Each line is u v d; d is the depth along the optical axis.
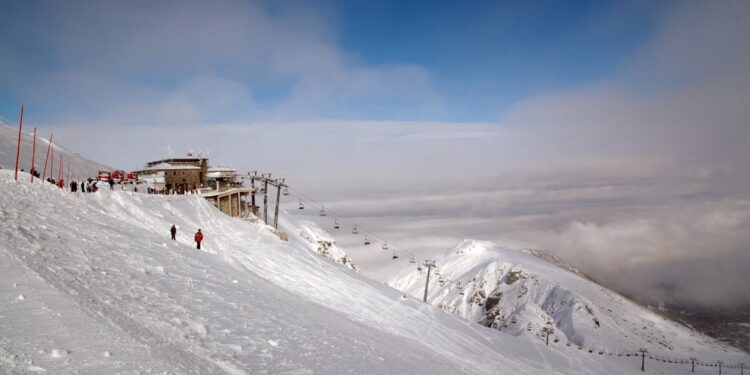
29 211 20.41
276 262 43.09
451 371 25.06
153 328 12.12
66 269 14.28
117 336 10.30
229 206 69.25
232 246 41.44
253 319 16.72
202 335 13.16
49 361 8.16
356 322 30.77
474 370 31.19
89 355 8.89
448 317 58.06
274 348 14.10
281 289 29.59
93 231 21.86
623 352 199.38
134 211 36.50
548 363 57.59
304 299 30.62
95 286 13.78
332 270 51.59
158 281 17.30
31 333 8.98
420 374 18.83
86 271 15.03
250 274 28.95
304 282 39.38
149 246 23.52
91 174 77.94
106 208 33.12
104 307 12.05
